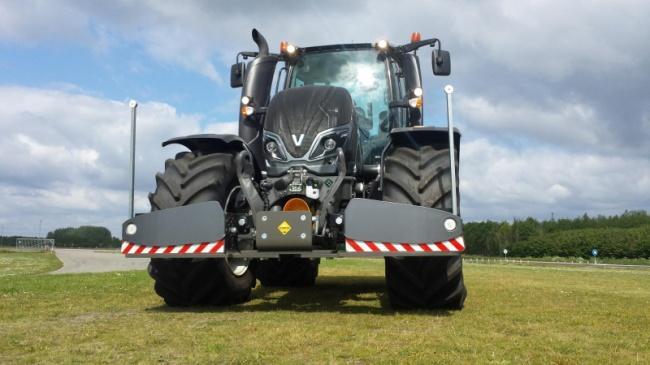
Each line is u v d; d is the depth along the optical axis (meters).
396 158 4.15
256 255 3.90
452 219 3.77
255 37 5.66
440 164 4.07
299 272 6.63
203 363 2.53
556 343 3.09
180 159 4.43
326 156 4.30
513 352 2.82
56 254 35.91
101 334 3.19
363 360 2.61
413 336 3.17
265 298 5.37
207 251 3.97
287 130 4.39
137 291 5.84
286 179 4.20
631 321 4.05
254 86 5.49
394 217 3.80
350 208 3.84
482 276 10.45
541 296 5.89
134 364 2.52
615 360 2.70
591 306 5.02
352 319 3.76
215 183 4.19
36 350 2.79
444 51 5.35
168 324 3.54
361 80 5.64
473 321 3.77
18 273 12.16
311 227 3.85
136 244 4.11
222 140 4.27
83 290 5.98
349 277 8.73
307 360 2.59
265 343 2.94
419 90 5.37
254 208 4.11
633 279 11.73
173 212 4.06
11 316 3.92
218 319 3.75
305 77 5.80
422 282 4.09
